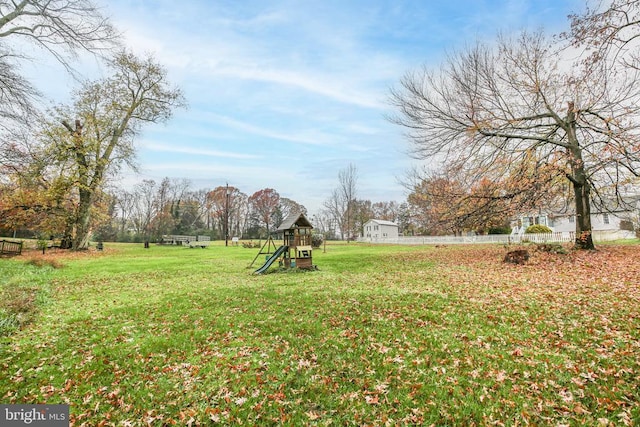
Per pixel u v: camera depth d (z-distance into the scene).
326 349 4.71
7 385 3.93
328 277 11.45
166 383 3.91
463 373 3.85
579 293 7.25
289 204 76.94
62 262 17.52
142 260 19.30
